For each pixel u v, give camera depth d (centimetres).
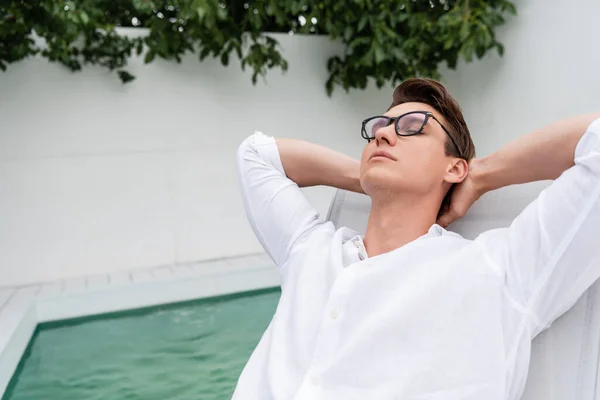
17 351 319
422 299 122
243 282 464
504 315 122
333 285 132
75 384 292
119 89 472
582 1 423
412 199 139
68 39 427
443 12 513
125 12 500
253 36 475
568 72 440
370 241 145
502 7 487
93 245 473
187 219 501
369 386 118
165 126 488
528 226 124
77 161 464
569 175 119
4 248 449
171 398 272
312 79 531
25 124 448
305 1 471
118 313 421
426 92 148
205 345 345
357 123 551
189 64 491
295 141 171
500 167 140
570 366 129
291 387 126
